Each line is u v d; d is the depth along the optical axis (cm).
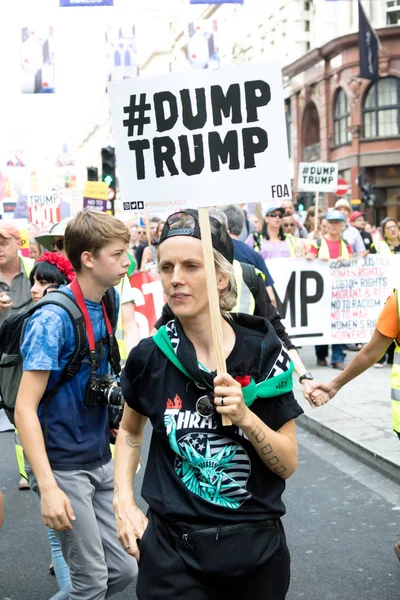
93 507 368
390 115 4378
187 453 263
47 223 2023
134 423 291
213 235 272
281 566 268
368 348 459
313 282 1163
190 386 266
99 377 358
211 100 303
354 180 4503
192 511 263
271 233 1271
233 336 271
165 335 269
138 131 307
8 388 417
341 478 691
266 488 268
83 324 352
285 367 267
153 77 304
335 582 482
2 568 516
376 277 1181
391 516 596
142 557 271
